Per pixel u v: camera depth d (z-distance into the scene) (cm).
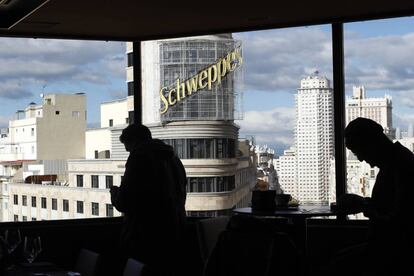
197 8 473
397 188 301
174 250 417
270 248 283
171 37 580
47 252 550
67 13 476
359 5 474
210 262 293
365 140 313
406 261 304
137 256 410
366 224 511
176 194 425
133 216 412
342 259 340
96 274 334
